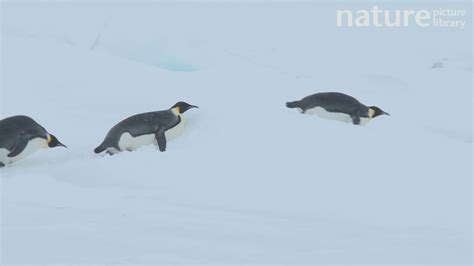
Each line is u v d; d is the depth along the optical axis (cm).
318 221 2205
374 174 2800
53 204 2277
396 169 2864
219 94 4809
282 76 6112
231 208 2383
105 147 3262
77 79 5138
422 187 2656
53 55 5794
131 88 4894
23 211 2128
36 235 1823
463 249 1808
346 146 3122
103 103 4484
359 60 7825
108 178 2809
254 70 6375
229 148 3106
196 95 4709
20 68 5388
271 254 1720
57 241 1769
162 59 7712
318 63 7688
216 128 3397
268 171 2820
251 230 1983
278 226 2055
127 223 1998
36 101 4497
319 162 2930
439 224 2228
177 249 1736
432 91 5806
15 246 1717
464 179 2759
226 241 1842
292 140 3181
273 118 3469
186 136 3409
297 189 2617
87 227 1925
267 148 3092
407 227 2178
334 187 2644
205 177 2759
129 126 3297
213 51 7856
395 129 3706
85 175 2869
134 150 3306
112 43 7925
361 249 1797
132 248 1728
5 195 2389
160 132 3322
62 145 3309
